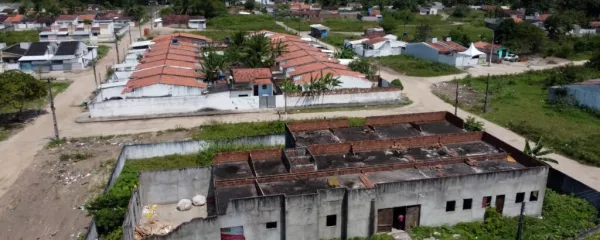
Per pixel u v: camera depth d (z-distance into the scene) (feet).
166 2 638.94
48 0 539.70
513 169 108.78
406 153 124.47
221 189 106.01
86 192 128.77
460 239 104.01
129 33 410.93
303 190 104.58
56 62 286.25
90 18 461.37
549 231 106.11
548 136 169.48
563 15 428.97
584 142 164.35
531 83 260.42
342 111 204.33
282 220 100.68
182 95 203.92
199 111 201.05
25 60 281.95
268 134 156.46
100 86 211.82
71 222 113.50
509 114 200.44
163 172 119.75
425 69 289.74
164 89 203.00
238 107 204.13
